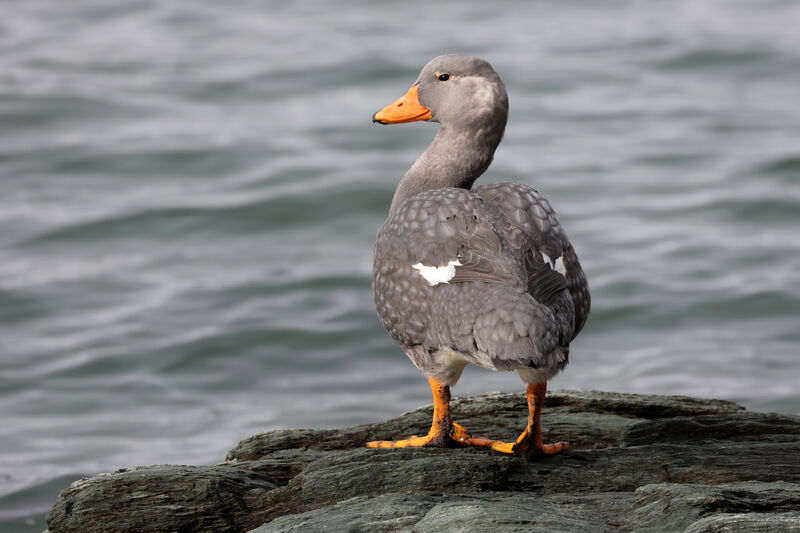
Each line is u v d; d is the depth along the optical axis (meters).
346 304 16.75
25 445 12.54
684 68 30.03
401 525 4.96
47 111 26.12
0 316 16.42
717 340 15.07
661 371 14.01
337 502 5.62
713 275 17.38
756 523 4.59
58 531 5.67
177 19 36.53
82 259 18.62
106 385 14.30
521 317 5.35
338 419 13.08
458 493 5.61
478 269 5.86
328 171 22.28
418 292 6.13
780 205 20.16
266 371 14.72
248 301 16.88
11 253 18.77
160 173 22.48
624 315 16.16
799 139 23.86
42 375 14.60
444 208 6.25
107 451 12.31
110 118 26.06
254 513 5.66
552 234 6.23
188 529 5.56
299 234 19.81
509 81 29.23
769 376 13.66
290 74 29.67
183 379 14.47
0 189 21.61
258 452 7.03
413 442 6.61
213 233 19.77
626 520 4.99
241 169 22.64
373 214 20.38
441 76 7.43
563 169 22.81
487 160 7.48
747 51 30.83
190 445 12.43
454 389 13.64
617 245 18.89
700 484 5.71
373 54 31.42
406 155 23.42
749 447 6.37
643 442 6.91
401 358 15.03
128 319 16.30
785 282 16.88
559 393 8.11
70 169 22.66
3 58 30.91
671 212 20.33
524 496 5.49
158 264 18.47
